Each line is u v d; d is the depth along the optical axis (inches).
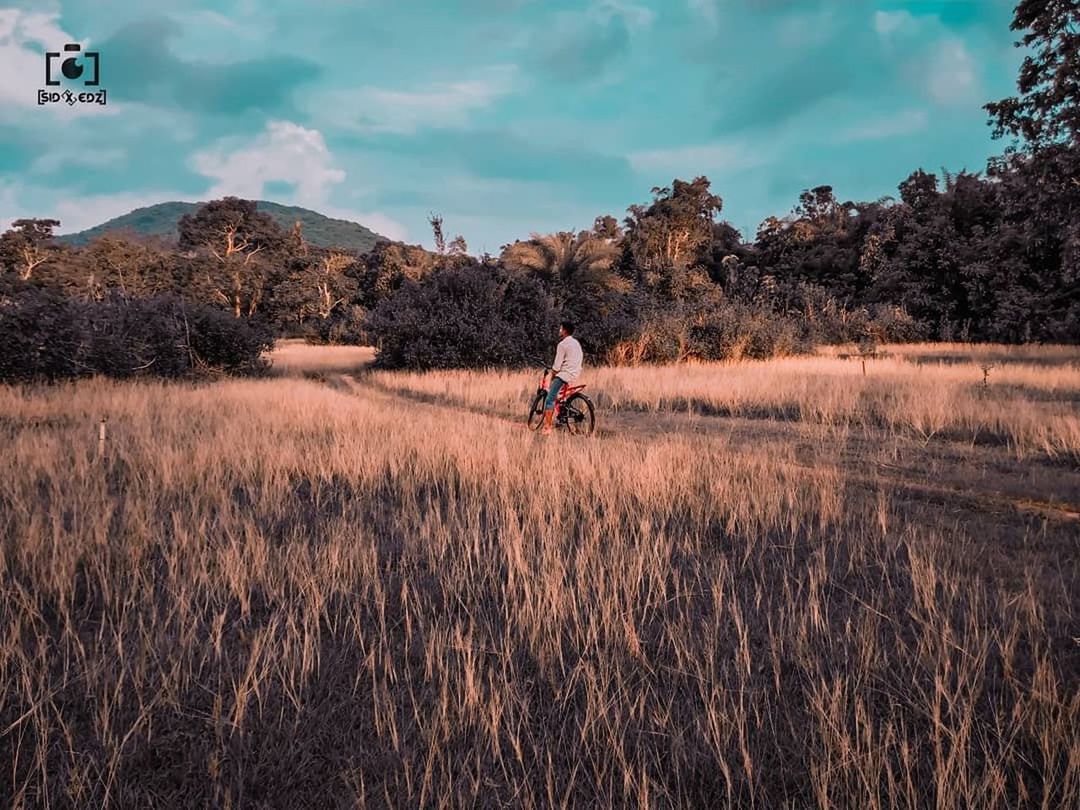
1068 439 333.4
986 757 95.3
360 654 131.7
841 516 223.5
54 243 2989.7
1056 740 96.7
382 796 91.0
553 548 183.3
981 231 1424.7
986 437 374.3
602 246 1155.9
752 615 150.0
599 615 146.7
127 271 2792.8
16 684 117.3
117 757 95.5
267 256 3464.6
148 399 518.3
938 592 160.7
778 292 1470.2
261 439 347.9
